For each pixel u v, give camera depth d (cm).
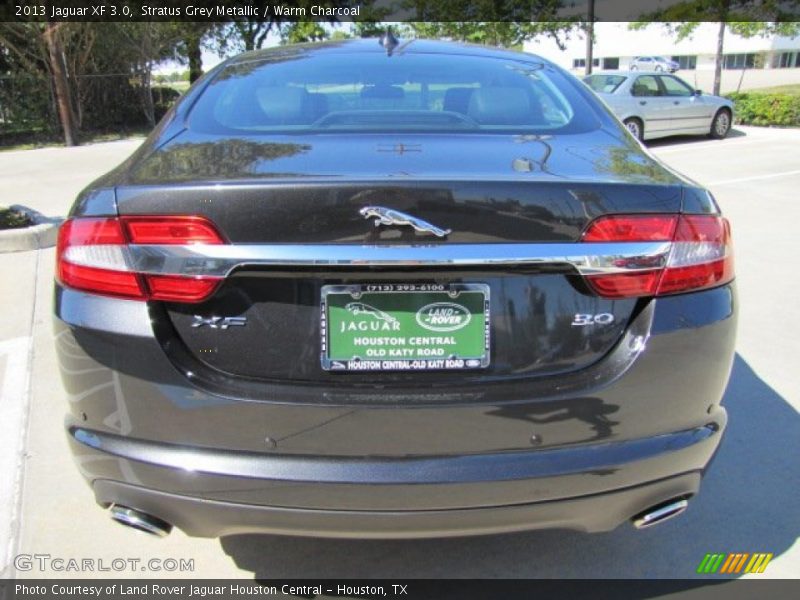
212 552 247
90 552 245
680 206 187
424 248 173
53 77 1795
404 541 252
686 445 192
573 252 178
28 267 568
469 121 238
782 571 237
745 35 1848
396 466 179
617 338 186
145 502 189
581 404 182
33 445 308
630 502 192
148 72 2052
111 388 185
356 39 315
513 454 182
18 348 409
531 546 250
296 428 179
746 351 409
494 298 180
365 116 240
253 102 248
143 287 180
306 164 191
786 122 1644
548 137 225
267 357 181
